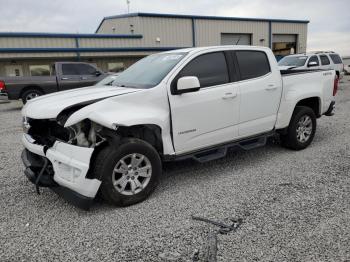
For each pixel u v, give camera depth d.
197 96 4.33
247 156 5.68
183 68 4.31
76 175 3.52
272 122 5.31
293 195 4.02
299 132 5.82
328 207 3.67
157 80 4.20
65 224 3.53
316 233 3.15
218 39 28.78
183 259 2.86
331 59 15.94
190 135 4.35
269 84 5.13
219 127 4.63
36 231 3.41
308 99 6.02
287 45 33.44
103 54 23.39
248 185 4.40
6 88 12.93
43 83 13.34
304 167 5.02
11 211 3.87
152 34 25.48
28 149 4.15
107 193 3.69
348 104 11.40
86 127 3.64
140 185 3.95
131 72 5.02
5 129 9.05
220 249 2.97
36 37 21.05
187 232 3.28
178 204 3.91
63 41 21.97
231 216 3.56
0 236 3.33
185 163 5.39
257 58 5.12
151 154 3.94
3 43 20.19
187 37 27.12
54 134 4.07
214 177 4.74
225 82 4.68
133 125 3.75
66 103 3.72
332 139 6.64
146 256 2.92
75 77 13.74
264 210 3.67
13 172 5.25
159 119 3.99
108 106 3.67
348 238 3.05
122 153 3.70
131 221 3.54
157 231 3.32
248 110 4.92
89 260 2.90
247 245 3.01
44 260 2.92
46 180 3.77
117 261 2.87
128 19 25.47
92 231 3.37
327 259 2.76
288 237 3.11
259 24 30.62
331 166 5.02
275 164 5.21
